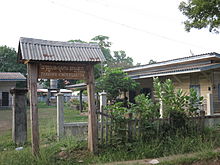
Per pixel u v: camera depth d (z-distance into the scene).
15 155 5.89
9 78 26.78
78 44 6.29
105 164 5.29
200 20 9.69
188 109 7.39
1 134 9.89
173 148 6.19
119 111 6.48
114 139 6.20
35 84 5.56
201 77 14.02
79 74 6.05
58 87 41.59
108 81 14.98
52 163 5.30
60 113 8.02
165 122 6.90
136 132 6.49
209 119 8.71
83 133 8.15
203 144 6.34
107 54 40.97
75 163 5.39
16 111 7.91
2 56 36.09
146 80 18.48
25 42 5.68
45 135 8.67
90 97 6.04
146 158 5.80
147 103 6.95
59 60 5.59
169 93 7.45
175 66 16.83
